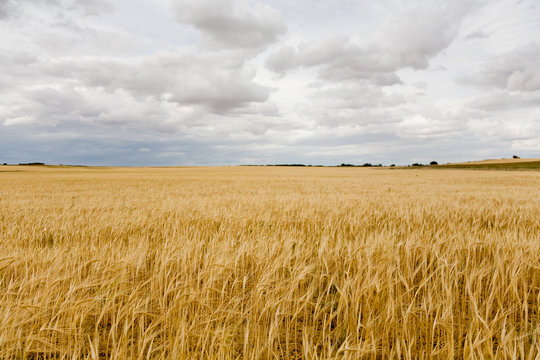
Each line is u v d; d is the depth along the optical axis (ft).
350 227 21.11
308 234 20.42
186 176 136.15
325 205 32.81
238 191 59.88
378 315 8.43
